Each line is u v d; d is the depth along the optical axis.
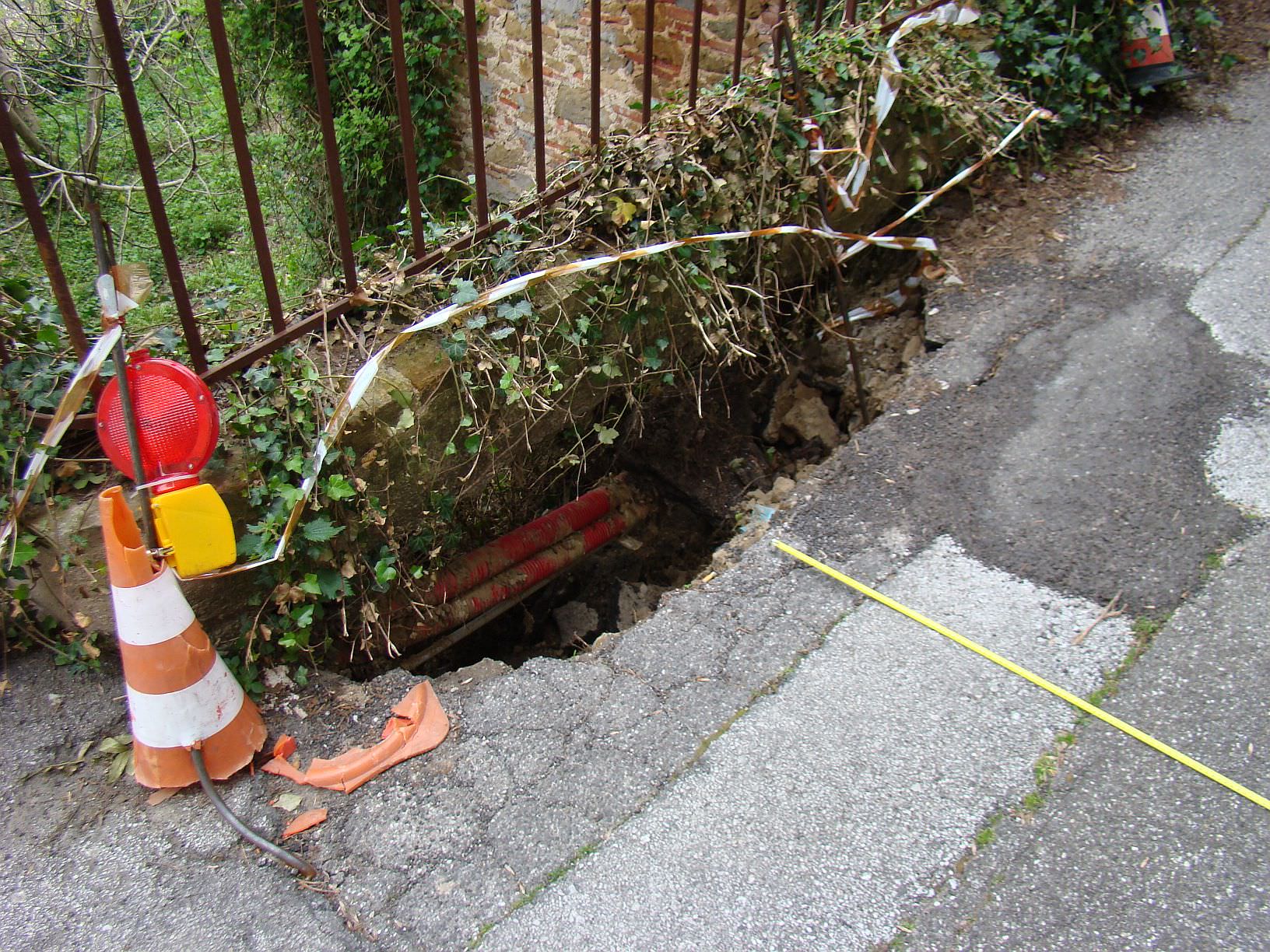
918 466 3.00
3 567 2.29
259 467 2.40
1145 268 3.65
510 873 2.05
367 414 2.52
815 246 3.76
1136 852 2.03
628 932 1.93
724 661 2.48
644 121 3.24
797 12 4.21
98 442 2.37
